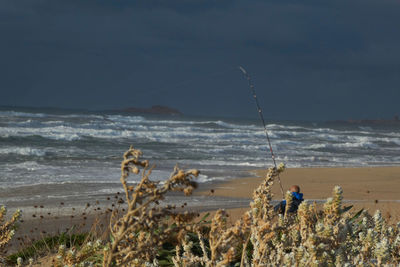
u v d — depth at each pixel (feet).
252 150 205.05
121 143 202.18
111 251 6.27
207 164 147.23
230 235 6.90
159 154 169.58
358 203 81.05
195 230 6.28
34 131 217.15
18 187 90.53
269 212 8.87
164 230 6.27
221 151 192.03
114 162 137.69
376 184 117.29
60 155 148.15
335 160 181.88
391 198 95.09
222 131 327.06
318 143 272.92
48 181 98.53
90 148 175.22
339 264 8.33
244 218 6.95
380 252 9.09
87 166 125.59
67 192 87.15
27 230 54.08
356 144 259.80
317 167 155.33
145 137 239.30
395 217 49.62
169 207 6.23
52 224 58.75
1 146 164.14
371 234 9.94
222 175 123.44
